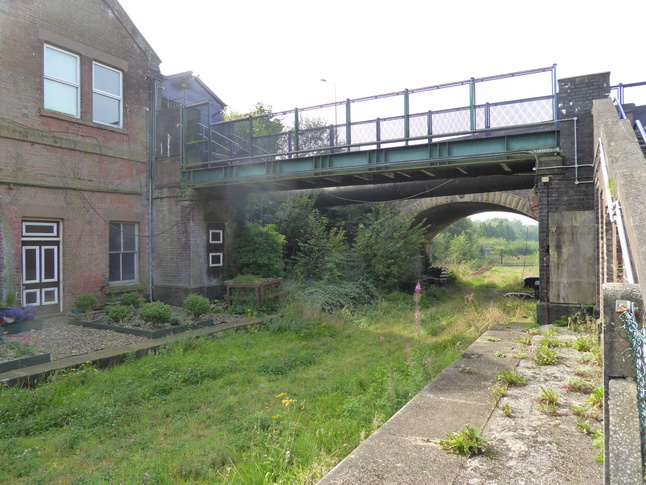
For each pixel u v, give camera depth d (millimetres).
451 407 4672
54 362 7730
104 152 13086
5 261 10773
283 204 18219
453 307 16703
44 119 11633
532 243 68750
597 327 7355
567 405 4625
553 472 3270
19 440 5215
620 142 5770
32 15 11398
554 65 10008
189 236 13906
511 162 10852
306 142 12984
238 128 14133
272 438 5094
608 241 6715
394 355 8992
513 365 6258
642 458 2092
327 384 7203
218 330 10680
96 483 4176
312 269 17156
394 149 11586
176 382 7320
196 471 4441
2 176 10734
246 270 15070
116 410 6113
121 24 13727
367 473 3326
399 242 18625
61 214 12016
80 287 12445
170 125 14383
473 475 3260
